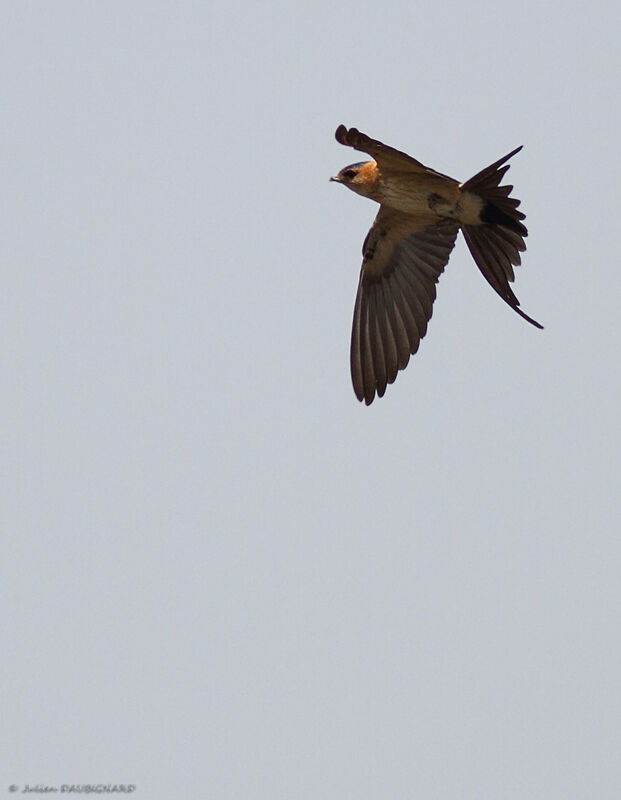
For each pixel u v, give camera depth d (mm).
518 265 15688
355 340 17094
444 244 16438
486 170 15016
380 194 15656
